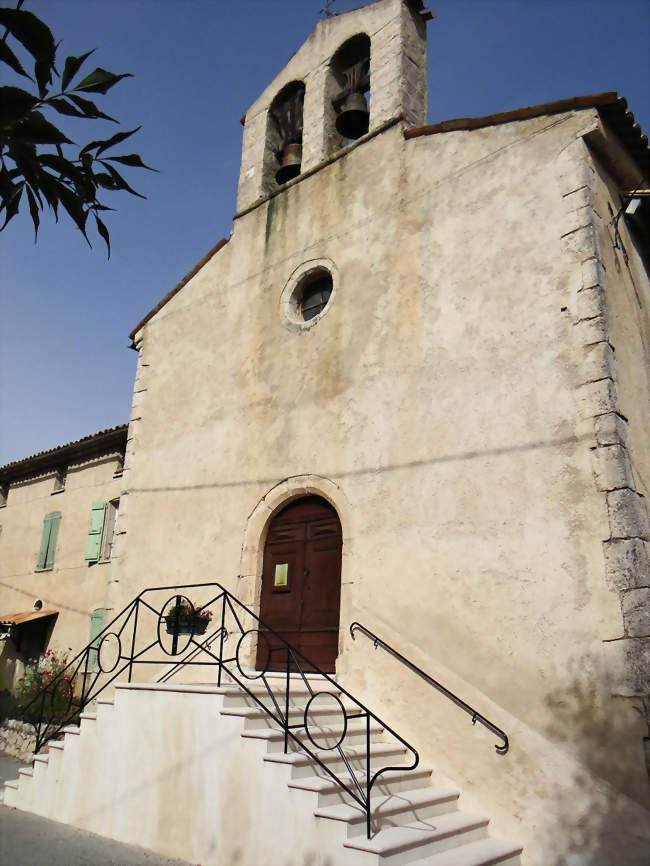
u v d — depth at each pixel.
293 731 5.55
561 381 6.05
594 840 4.82
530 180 6.88
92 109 2.34
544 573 5.66
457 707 5.85
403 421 7.07
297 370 8.32
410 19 9.23
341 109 9.84
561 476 5.80
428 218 7.63
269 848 4.81
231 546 8.21
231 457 8.65
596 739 5.02
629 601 5.14
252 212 9.90
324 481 7.54
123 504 9.67
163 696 6.03
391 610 6.54
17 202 2.53
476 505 6.26
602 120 6.67
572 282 6.25
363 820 4.59
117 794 6.04
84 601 13.02
